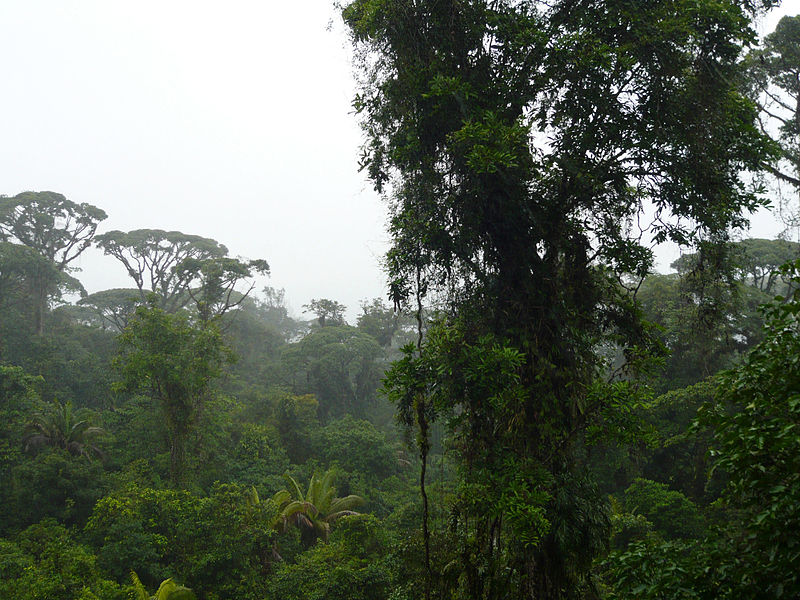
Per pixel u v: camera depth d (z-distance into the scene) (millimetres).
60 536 20031
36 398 26688
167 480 26109
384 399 47719
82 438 27109
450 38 6945
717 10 6375
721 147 6805
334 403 44938
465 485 6402
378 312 50844
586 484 6520
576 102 6738
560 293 6914
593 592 7117
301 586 17578
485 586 6785
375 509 29703
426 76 6840
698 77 6578
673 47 6508
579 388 6785
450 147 6777
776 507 3545
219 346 27031
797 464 3715
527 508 5660
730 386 4434
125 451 28266
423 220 6969
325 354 44969
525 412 6586
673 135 6664
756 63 13188
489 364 6145
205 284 39125
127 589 16688
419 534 8375
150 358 24984
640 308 7414
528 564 6504
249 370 51125
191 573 19047
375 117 7402
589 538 6254
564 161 6734
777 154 6977
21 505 22234
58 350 37531
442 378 6551
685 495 21562
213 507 20531
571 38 6531
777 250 25812
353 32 7438
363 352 45719
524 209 6684
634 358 7219
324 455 35250
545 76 6781
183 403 25766
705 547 4184
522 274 6871
